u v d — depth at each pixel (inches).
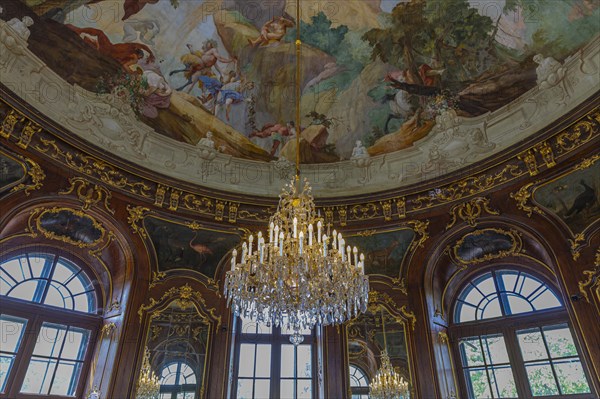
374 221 442.0
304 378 405.4
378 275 427.5
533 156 374.9
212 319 406.9
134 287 390.3
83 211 380.5
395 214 438.0
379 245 438.3
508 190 389.1
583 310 326.0
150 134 439.2
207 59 465.1
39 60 369.4
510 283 414.9
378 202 444.1
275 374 406.6
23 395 337.1
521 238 390.0
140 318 382.0
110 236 398.0
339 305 277.1
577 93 362.0
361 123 484.1
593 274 327.9
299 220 293.0
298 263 259.1
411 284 416.8
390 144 473.1
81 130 385.7
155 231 416.5
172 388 369.7
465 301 430.6
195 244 431.5
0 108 330.3
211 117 475.5
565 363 361.4
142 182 413.7
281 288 259.1
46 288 380.8
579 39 364.8
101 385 350.0
